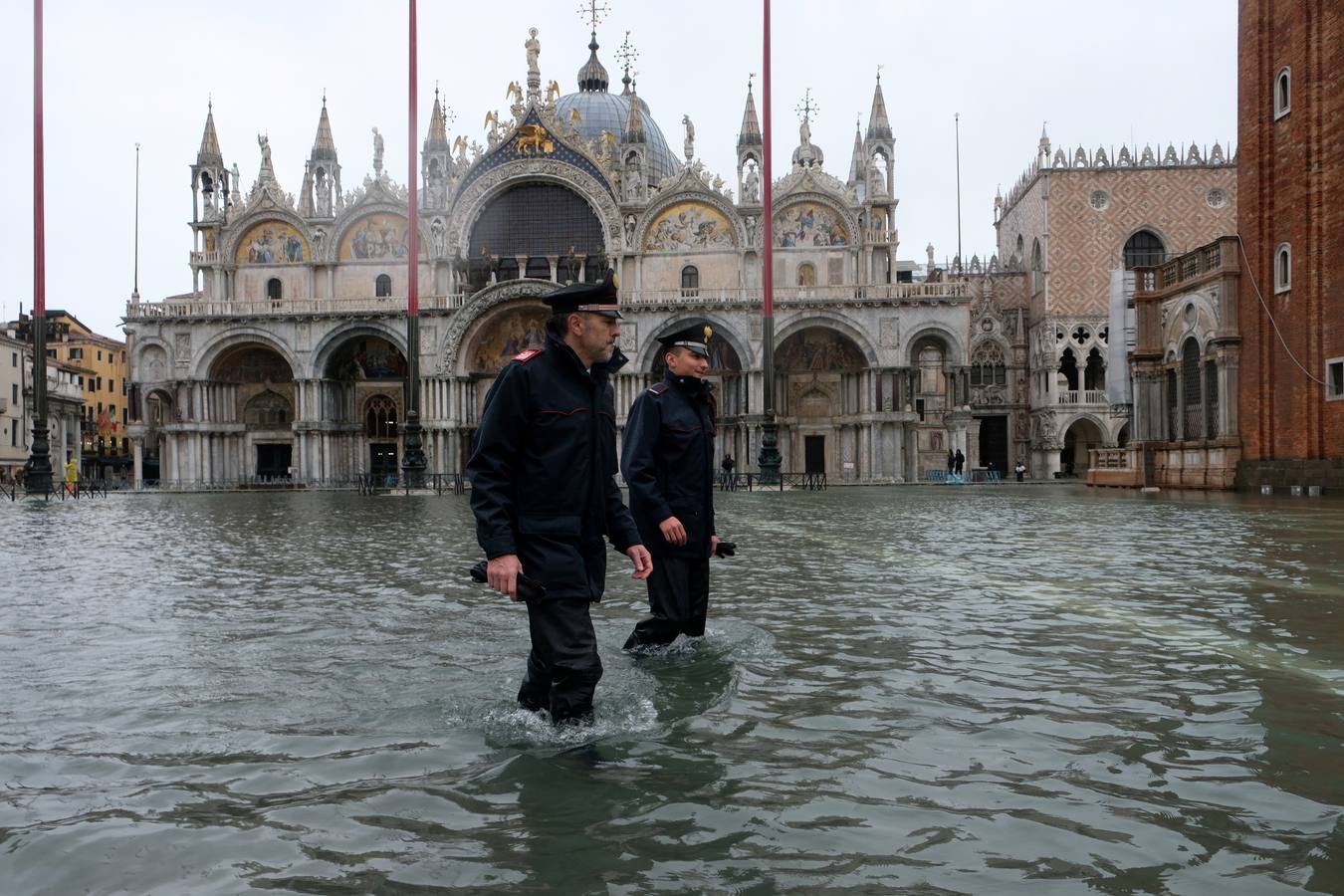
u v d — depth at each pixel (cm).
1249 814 425
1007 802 441
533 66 7344
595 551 601
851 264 7212
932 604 1023
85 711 613
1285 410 3641
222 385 7450
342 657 772
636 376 7012
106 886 366
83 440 10425
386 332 7131
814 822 420
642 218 7212
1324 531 1933
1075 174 7962
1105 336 7925
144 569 1423
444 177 7381
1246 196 3791
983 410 8456
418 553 1678
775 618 942
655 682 681
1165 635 837
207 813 438
